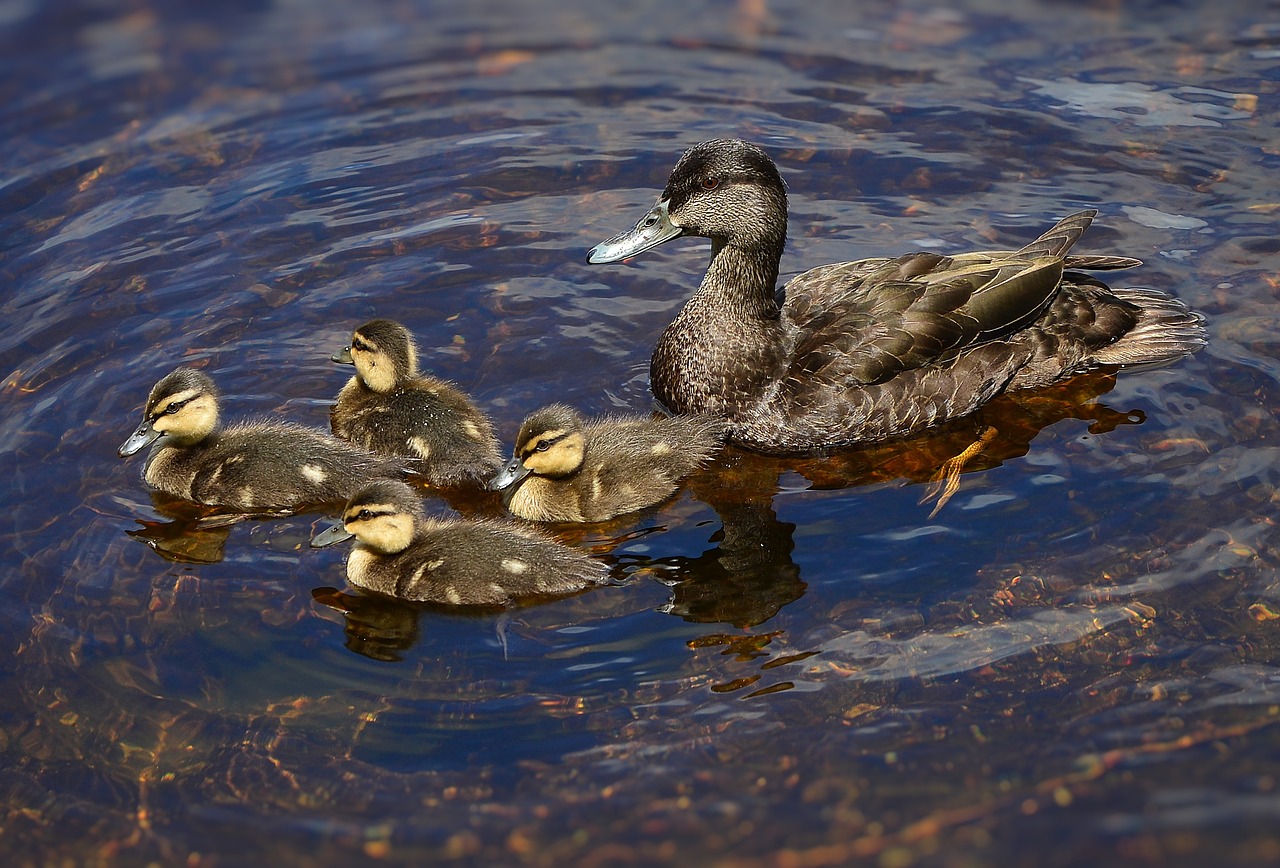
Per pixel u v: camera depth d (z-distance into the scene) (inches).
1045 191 604.7
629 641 385.1
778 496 452.1
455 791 333.7
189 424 459.5
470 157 650.2
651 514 447.8
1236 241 560.7
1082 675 356.8
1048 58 714.2
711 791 325.1
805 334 485.7
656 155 645.3
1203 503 421.7
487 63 753.0
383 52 780.6
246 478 448.5
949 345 480.7
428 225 597.9
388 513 410.9
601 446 456.1
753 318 483.8
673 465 458.0
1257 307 520.4
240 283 559.2
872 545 417.7
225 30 833.5
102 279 560.4
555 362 516.1
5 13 862.5
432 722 357.7
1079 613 378.9
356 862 308.8
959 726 342.0
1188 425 463.8
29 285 556.1
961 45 737.0
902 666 364.5
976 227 582.6
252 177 640.4
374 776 340.5
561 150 653.3
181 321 535.5
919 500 440.5
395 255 577.9
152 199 622.5
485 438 466.6
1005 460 458.0
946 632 376.2
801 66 723.4
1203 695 346.9
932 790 318.0
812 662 369.1
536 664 378.3
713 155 475.5
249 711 363.6
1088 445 459.8
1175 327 507.8
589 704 361.1
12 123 716.7
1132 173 611.8
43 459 463.5
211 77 764.0
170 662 380.5
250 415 491.2
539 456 439.5
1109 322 502.3
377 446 478.0
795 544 422.3
